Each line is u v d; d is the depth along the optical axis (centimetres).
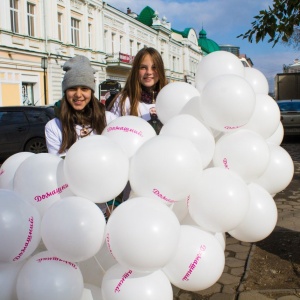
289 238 419
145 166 204
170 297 212
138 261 189
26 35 2169
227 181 221
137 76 314
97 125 273
